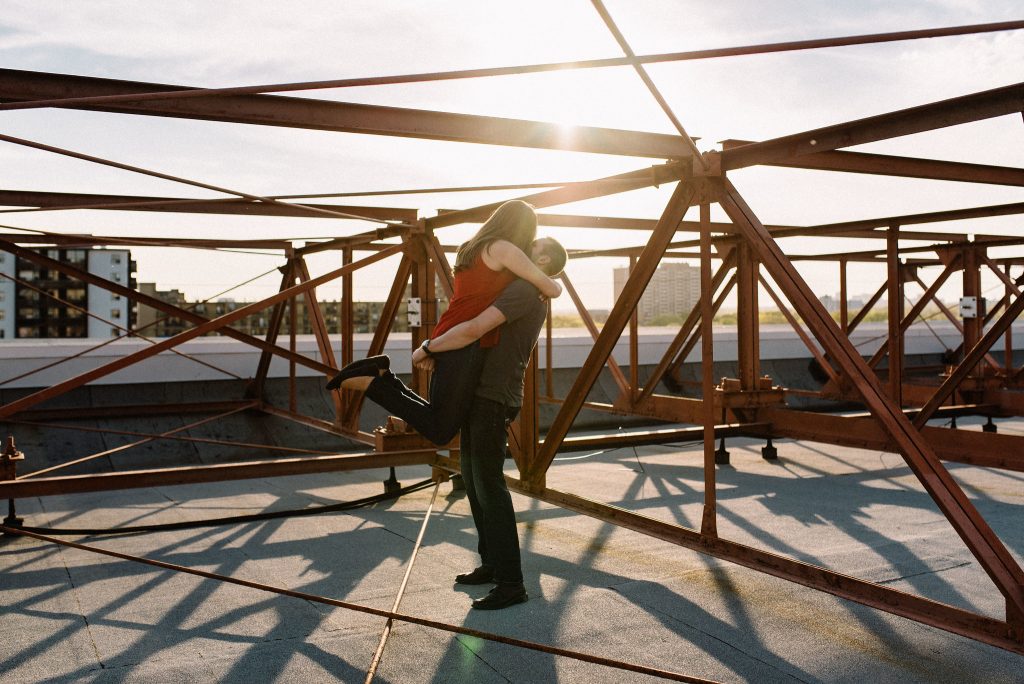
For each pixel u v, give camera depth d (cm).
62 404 809
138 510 531
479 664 258
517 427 449
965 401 808
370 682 241
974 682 243
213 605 323
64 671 255
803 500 536
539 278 311
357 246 714
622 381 743
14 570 379
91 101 244
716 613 308
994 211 557
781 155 302
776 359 1293
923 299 890
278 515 497
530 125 339
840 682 244
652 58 232
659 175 356
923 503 522
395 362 1008
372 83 235
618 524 370
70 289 12800
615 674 250
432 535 446
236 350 894
